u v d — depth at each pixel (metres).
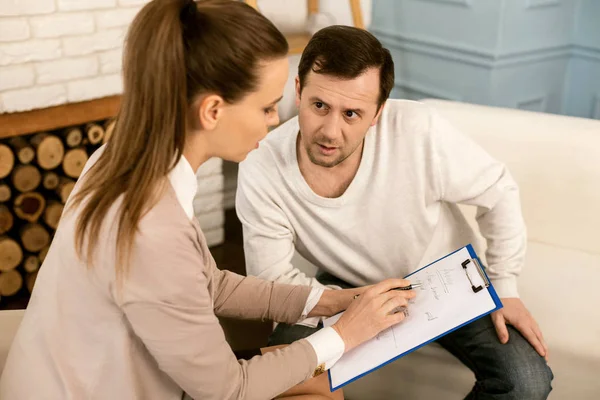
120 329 1.01
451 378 1.66
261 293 1.39
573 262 1.96
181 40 0.92
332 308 1.38
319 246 1.61
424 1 3.44
